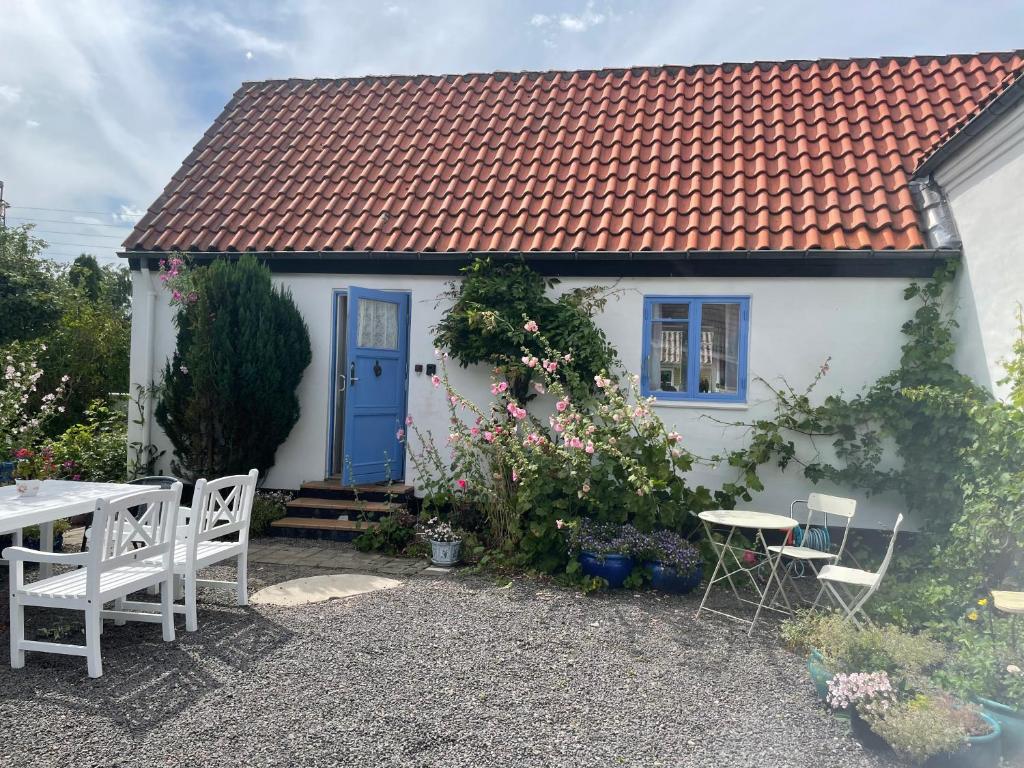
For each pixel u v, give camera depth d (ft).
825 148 28.63
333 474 30.63
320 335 29.43
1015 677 13.01
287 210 31.35
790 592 21.54
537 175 30.68
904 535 24.61
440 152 33.50
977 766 11.32
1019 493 16.53
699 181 28.40
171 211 32.27
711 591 21.48
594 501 22.50
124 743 11.78
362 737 12.13
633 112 33.53
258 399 27.37
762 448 24.90
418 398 28.63
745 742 12.34
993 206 21.21
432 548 23.82
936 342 23.72
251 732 12.21
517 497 23.26
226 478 18.29
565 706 13.52
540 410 27.22
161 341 30.63
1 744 11.69
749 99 33.12
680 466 23.81
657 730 12.69
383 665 15.16
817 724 13.05
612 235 26.99
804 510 25.38
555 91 35.86
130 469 29.81
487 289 26.16
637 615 18.98
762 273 25.49
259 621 17.88
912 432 23.75
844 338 25.00
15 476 24.14
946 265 23.72
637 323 26.55
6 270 37.83
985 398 21.31
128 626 17.57
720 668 15.56
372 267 28.73
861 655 13.89
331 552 25.17
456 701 13.57
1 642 16.35
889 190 26.50
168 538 16.26
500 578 21.90
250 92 40.24
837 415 24.38
